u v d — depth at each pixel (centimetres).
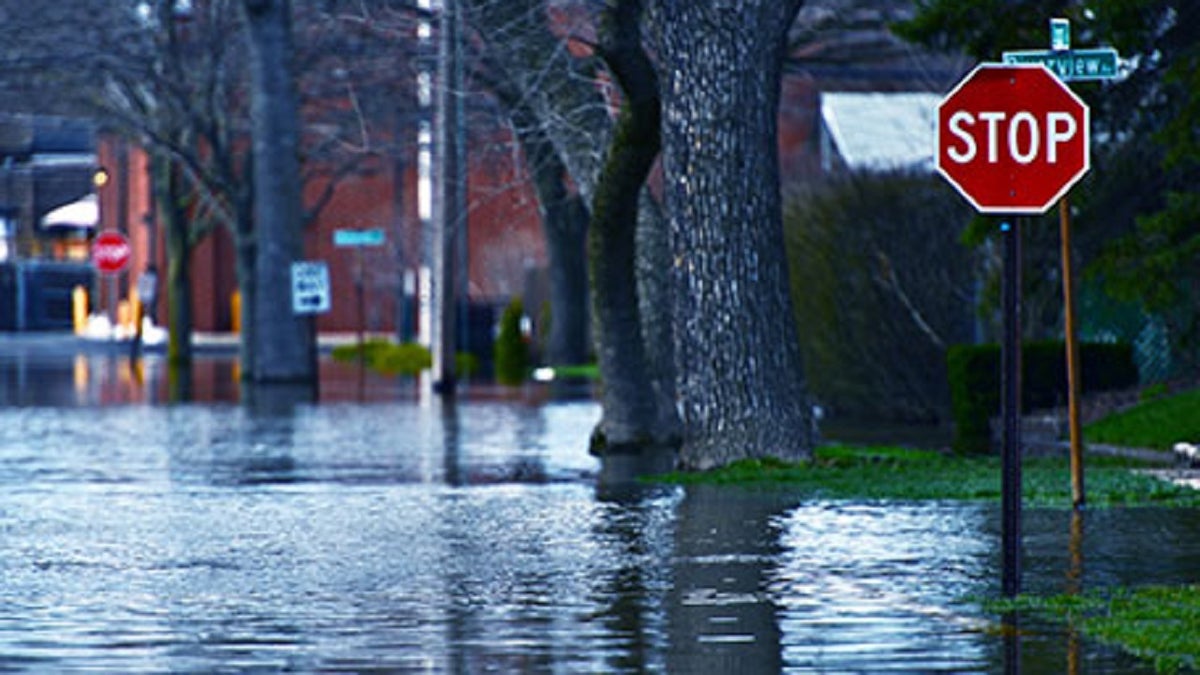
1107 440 6581
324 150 13388
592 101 6938
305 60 12750
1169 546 4034
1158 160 6856
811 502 5075
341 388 12425
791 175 9681
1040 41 6625
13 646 3033
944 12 6681
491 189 7938
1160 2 6619
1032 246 7062
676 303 6078
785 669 2795
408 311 17262
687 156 5966
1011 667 2788
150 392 12025
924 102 10762
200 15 13038
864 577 3684
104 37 12594
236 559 4069
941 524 4531
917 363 8331
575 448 7400
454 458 6919
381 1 7138
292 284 12738
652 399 7206
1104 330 7831
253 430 8519
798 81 11981
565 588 3603
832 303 8606
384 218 19712
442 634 3125
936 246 8200
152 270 19038
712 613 3297
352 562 4006
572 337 15250
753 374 5991
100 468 6550
